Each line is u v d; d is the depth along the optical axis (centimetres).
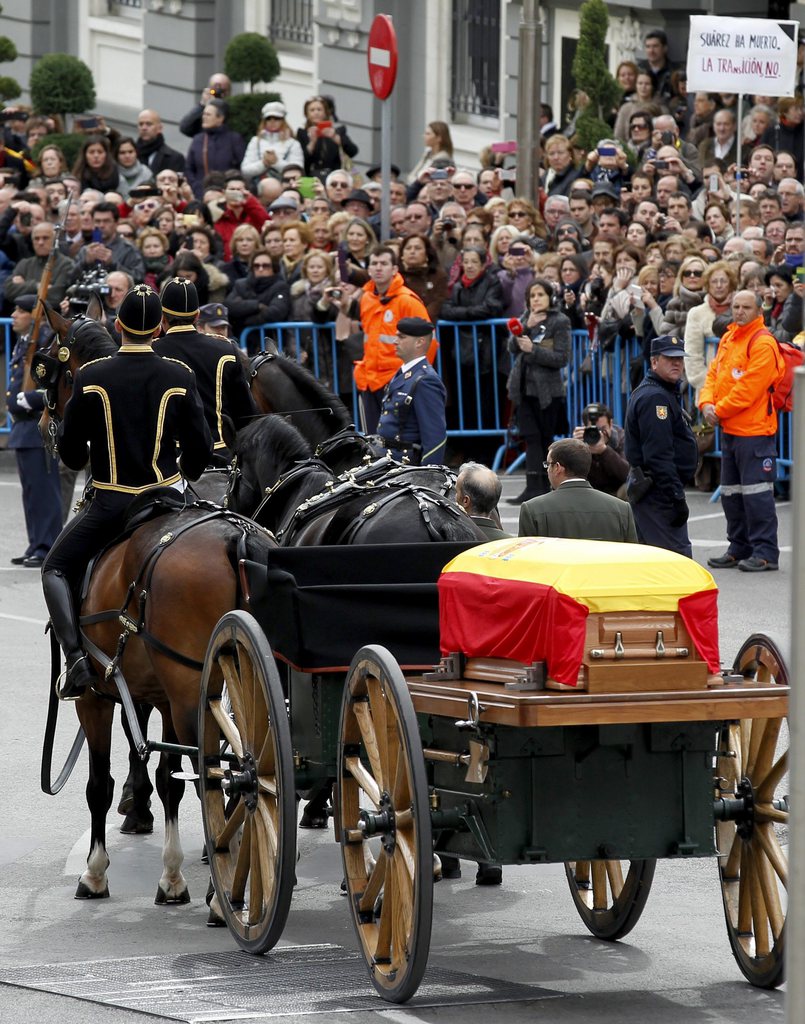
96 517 3139
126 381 3142
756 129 7800
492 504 3266
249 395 3594
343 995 2542
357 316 6612
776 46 6581
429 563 2881
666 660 2428
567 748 2447
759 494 5416
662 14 9381
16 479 7106
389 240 6544
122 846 3434
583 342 6662
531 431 6253
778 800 2573
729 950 2811
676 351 4594
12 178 8356
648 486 4622
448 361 6788
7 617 5162
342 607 2783
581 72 8588
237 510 3428
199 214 7569
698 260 6266
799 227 6266
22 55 13275
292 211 7275
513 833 2441
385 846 2527
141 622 2981
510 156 9462
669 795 2484
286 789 2616
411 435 4353
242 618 2709
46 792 3353
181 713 2958
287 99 11525
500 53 10194
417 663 2805
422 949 2419
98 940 2891
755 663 2666
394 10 10644
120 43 12769
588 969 2716
